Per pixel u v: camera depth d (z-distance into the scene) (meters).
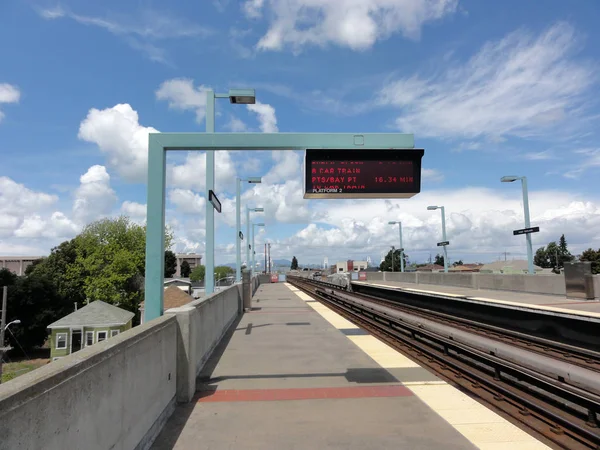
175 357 5.77
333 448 4.37
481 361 7.95
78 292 64.31
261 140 7.03
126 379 3.72
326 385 6.72
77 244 67.00
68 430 2.63
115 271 63.78
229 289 13.98
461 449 4.34
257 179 25.22
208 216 13.98
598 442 4.54
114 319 45.41
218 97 12.37
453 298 19.55
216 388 6.58
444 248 34.28
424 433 4.75
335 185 7.13
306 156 7.12
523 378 6.67
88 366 2.95
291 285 50.56
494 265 81.31
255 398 6.06
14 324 47.56
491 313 16.64
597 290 18.27
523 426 4.98
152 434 4.51
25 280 50.03
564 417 5.37
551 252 79.69
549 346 11.71
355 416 5.30
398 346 10.07
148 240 6.59
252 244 44.16
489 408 5.62
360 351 9.50
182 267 130.00
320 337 11.48
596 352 10.51
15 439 2.08
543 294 20.34
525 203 24.19
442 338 9.79
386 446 4.41
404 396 6.12
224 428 4.94
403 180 7.21
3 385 2.22
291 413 5.43
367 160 7.21
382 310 15.50
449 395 6.18
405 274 36.84
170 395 5.44
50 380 2.43
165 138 6.85
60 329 44.31
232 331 12.72
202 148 6.97
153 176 6.75
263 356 8.99
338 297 24.53
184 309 6.22
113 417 3.40
